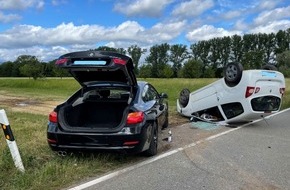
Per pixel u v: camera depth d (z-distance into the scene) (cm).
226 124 964
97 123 661
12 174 487
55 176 487
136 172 529
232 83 927
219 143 736
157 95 809
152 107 651
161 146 702
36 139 730
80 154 594
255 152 661
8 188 444
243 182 487
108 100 673
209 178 503
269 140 777
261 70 903
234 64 910
